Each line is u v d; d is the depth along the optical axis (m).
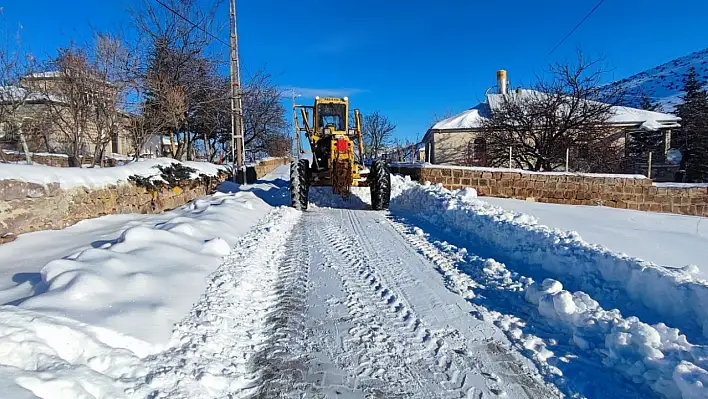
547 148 16.59
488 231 5.86
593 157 16.64
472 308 3.52
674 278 3.21
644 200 11.20
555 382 2.46
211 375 2.31
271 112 24.69
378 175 8.95
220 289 3.55
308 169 9.23
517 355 2.77
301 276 4.32
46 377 1.80
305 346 2.85
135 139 11.24
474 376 2.53
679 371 2.24
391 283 4.12
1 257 4.09
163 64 13.75
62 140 13.43
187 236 4.86
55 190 5.30
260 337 2.95
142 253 3.88
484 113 24.97
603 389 2.38
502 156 17.50
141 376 2.19
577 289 3.80
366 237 6.23
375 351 2.81
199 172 10.98
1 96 9.59
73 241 4.76
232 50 14.22
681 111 30.91
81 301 2.72
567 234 5.00
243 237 5.73
